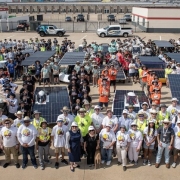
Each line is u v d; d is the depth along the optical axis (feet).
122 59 63.57
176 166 28.73
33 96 41.14
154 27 142.00
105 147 28.27
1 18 154.61
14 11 258.16
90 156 28.30
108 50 77.61
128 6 254.06
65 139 28.27
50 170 28.14
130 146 28.45
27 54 62.54
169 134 27.32
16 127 28.55
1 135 27.99
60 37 127.85
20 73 62.03
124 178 26.78
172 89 40.11
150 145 28.19
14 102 35.94
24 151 27.91
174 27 141.49
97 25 170.71
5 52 67.00
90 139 27.78
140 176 27.09
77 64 52.75
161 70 56.85
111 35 128.36
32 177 26.96
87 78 45.14
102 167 28.63
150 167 28.60
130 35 133.18
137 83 59.16
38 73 54.08
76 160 27.63
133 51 76.59
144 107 31.24
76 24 172.45
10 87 41.65
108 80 42.50
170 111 31.94
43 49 80.12
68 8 257.34
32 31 148.05
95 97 50.47
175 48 81.15
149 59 62.03
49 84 55.01
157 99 39.55
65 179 26.66
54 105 39.01
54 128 28.04
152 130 27.81
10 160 29.14
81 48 79.46
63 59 58.13
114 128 29.55
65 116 31.04
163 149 28.27
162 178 26.76
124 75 59.00
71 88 40.75
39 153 27.89
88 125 29.48
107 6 254.47
